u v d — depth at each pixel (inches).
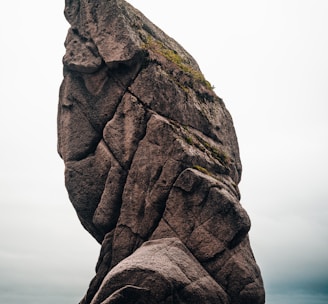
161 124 1878.7
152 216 1859.0
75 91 2018.9
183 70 2038.6
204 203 1820.9
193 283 1675.7
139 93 1935.3
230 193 1891.0
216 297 1726.1
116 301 1610.5
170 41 2190.0
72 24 2043.6
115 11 1974.7
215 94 2155.5
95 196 1972.2
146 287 1619.1
